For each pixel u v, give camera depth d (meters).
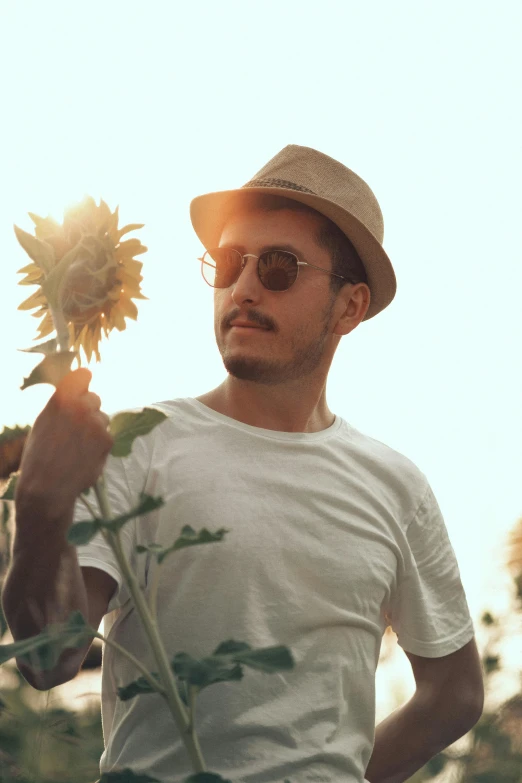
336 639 1.84
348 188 2.16
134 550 1.75
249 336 1.97
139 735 1.68
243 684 1.70
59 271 1.04
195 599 1.74
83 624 0.99
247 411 2.02
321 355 2.06
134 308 1.09
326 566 1.85
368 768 2.16
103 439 1.12
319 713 1.77
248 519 1.81
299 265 2.03
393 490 2.09
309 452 1.98
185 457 1.85
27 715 1.13
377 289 2.23
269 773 1.67
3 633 1.44
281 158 2.17
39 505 1.15
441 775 3.18
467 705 2.20
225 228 2.09
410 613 2.12
